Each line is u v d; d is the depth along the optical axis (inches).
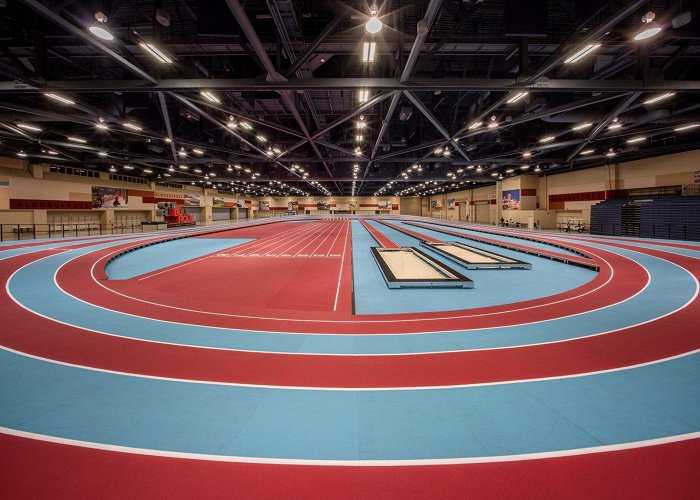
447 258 819.4
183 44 487.5
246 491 131.8
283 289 525.7
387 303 443.8
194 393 207.2
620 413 184.5
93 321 348.2
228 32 422.9
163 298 443.2
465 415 183.5
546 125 1088.2
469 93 863.7
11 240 1131.9
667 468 142.5
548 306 406.9
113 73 688.4
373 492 131.3
